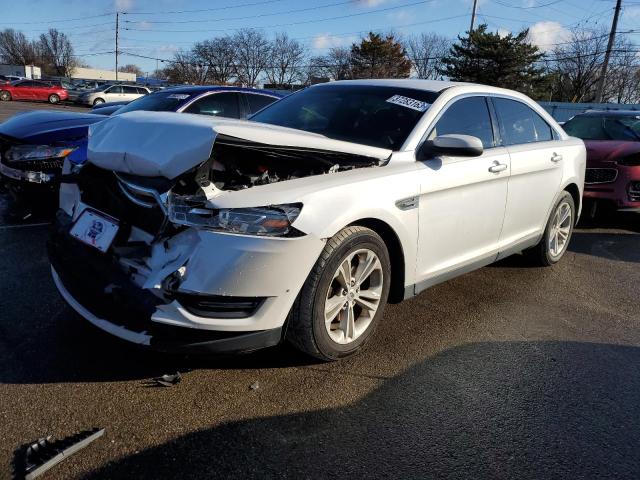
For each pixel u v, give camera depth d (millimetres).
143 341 2619
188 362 3051
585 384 3133
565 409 2867
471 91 4145
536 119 4914
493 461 2426
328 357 3055
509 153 4246
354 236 2941
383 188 3113
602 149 7156
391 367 3180
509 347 3545
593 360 3436
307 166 3207
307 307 2826
